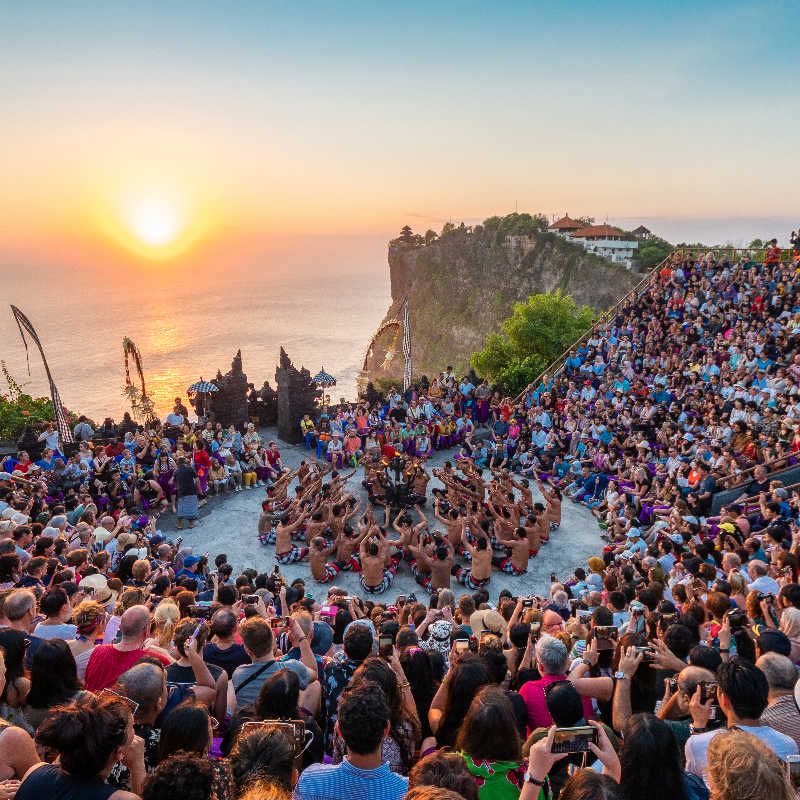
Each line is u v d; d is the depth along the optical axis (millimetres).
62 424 24109
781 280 31188
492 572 18484
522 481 20969
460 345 155000
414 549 17125
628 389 27656
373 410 27391
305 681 6715
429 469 25938
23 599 7422
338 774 4441
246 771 4113
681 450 22016
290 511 19500
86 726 3996
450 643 8711
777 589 10477
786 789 3688
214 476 23203
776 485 17156
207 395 28531
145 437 23766
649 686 6371
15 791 4457
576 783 3828
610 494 21469
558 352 59688
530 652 7824
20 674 6168
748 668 5211
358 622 7320
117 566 13281
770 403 22531
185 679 6449
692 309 32062
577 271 137250
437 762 4152
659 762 4062
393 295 177125
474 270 156375
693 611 9672
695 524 16797
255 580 13109
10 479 18250
